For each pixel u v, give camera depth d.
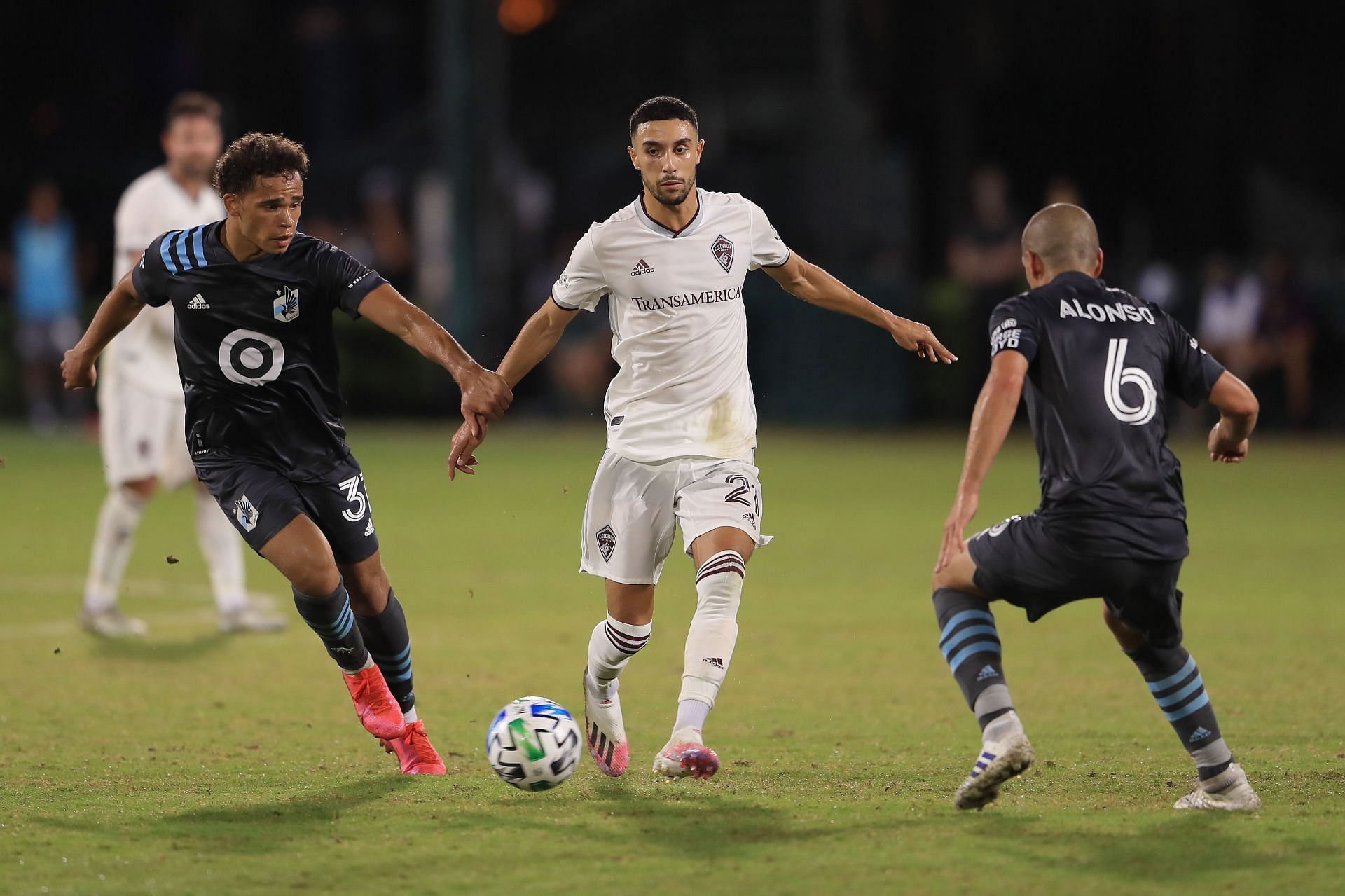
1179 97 102.50
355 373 84.31
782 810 18.98
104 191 103.06
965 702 26.17
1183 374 18.98
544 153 104.25
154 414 32.12
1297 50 115.06
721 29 102.25
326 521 21.11
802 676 28.36
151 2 109.62
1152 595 18.12
